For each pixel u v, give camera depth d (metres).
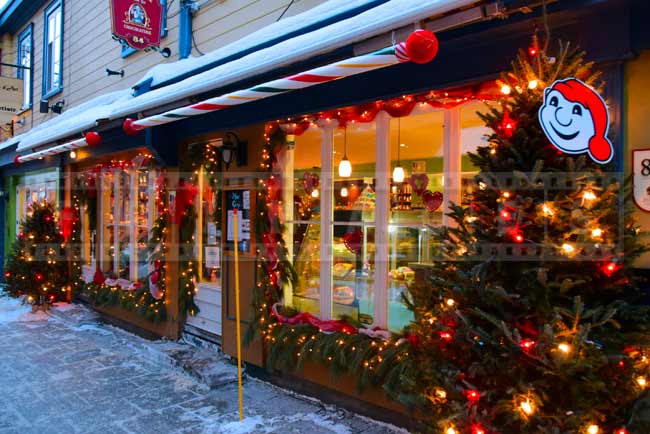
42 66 11.48
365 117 4.18
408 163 4.05
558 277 2.46
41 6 11.52
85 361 5.97
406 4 2.90
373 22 3.04
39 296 8.85
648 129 2.77
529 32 3.05
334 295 4.62
